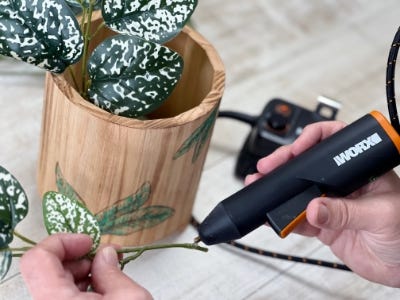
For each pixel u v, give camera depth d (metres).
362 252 0.52
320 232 0.54
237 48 0.71
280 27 0.75
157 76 0.42
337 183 0.42
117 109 0.43
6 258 0.36
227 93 0.66
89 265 0.40
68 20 0.39
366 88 0.70
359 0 0.82
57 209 0.39
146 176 0.46
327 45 0.74
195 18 0.73
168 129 0.43
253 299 0.51
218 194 0.58
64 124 0.44
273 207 0.42
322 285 0.53
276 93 0.67
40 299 0.36
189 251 0.53
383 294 0.53
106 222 0.49
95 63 0.42
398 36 0.43
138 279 0.51
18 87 0.62
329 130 0.49
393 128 0.42
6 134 0.58
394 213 0.47
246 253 0.54
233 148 0.62
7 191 0.36
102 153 0.44
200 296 0.51
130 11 0.41
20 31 0.39
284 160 0.49
